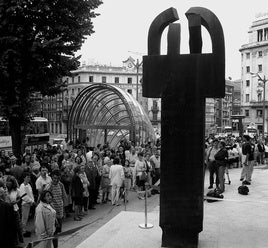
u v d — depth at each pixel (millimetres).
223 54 6070
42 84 17312
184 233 6141
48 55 16594
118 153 15039
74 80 81438
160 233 6926
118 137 25250
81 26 17344
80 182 10688
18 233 8500
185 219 6125
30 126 25906
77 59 17922
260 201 9867
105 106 25062
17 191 8750
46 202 6906
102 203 12953
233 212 8688
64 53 17500
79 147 17125
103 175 12938
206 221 7832
